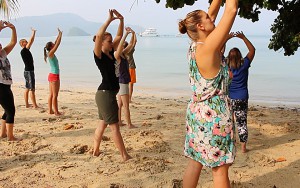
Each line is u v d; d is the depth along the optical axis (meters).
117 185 4.86
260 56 47.25
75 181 5.06
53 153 6.35
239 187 4.82
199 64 3.44
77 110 10.81
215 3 3.90
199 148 3.58
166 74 25.88
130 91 12.45
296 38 8.79
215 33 3.28
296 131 7.75
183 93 17.34
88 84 21.25
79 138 7.32
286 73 26.14
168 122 8.88
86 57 47.22
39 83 21.62
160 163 5.68
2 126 7.38
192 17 3.50
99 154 6.23
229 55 6.18
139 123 8.76
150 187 4.82
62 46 96.31
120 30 5.71
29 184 4.99
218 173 3.60
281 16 8.99
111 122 5.78
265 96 16.25
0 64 6.84
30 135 7.58
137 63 35.81
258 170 5.47
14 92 15.63
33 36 10.69
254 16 9.17
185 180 3.83
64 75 25.94
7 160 6.00
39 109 10.84
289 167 5.57
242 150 6.33
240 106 6.21
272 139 7.18
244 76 6.16
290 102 14.73
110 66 5.58
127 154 5.93
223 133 3.47
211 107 3.47
